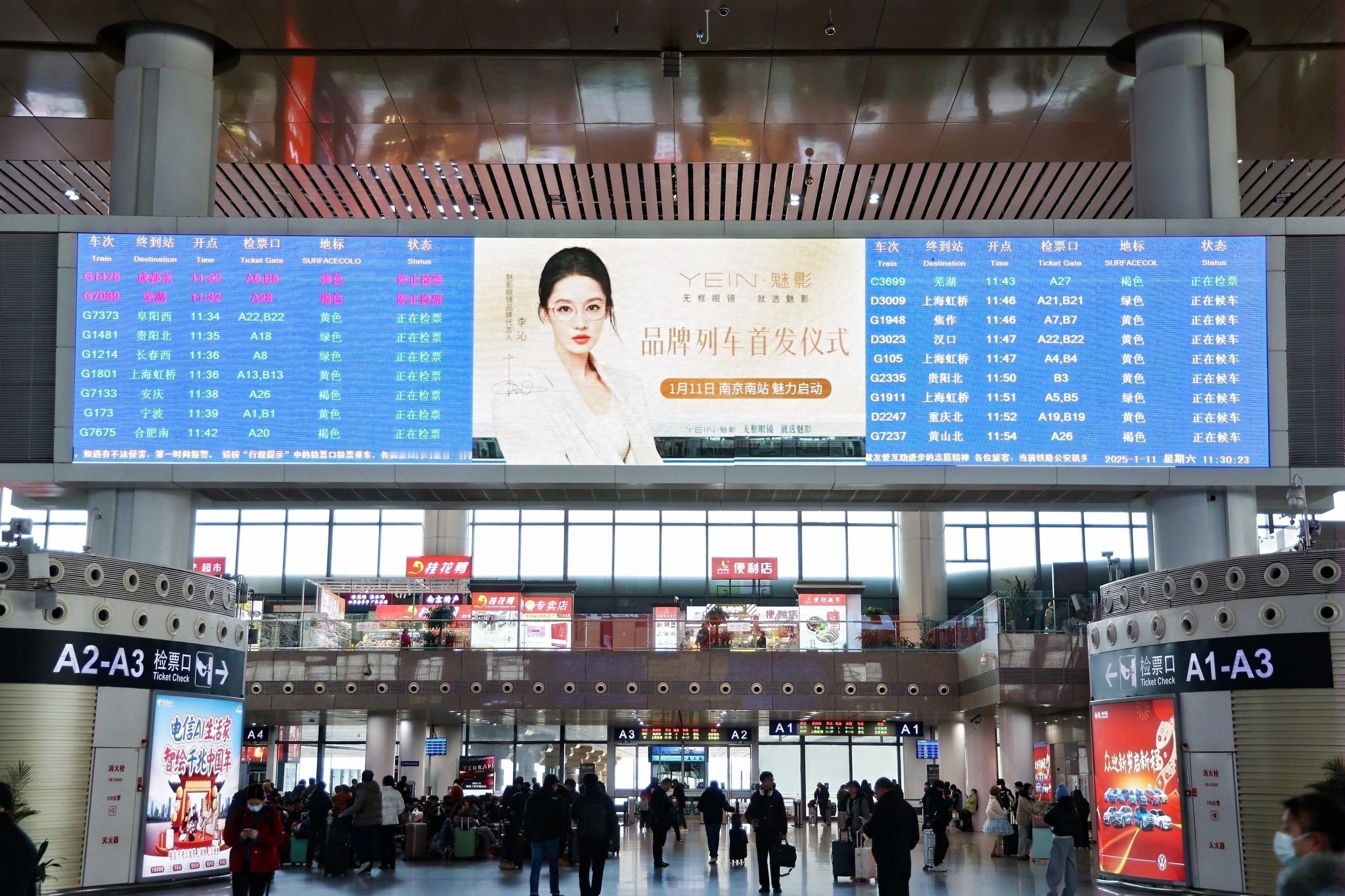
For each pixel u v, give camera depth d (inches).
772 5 715.4
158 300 647.8
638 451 643.5
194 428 639.8
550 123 876.6
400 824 952.3
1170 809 593.9
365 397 645.9
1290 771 541.6
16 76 793.6
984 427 643.5
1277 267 646.5
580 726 1612.9
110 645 596.7
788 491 666.2
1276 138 885.8
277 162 976.3
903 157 931.3
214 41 750.5
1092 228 654.5
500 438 644.1
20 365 642.2
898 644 1295.5
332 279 653.9
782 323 653.3
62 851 567.2
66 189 1043.3
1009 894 649.6
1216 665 575.5
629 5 716.0
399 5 713.6
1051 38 747.4
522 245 659.4
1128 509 714.2
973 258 655.1
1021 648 1117.1
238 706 686.5
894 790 464.4
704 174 1051.3
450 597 1596.9
